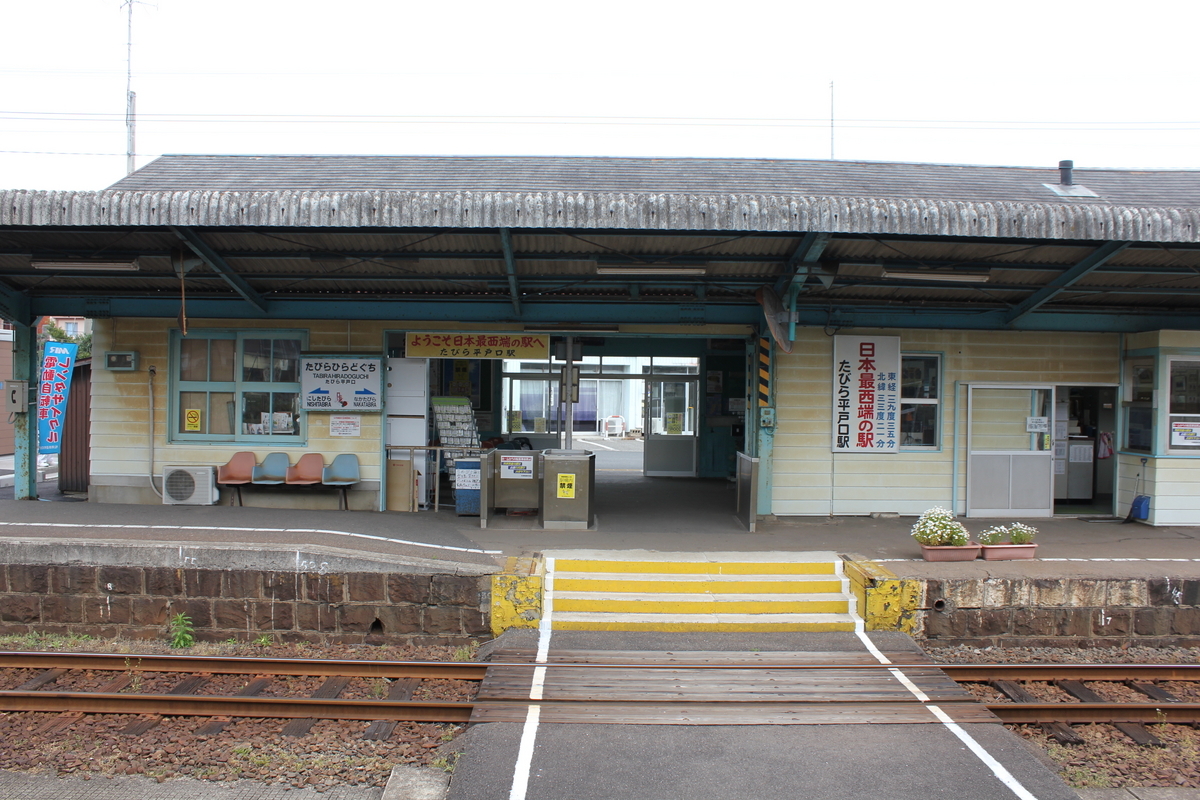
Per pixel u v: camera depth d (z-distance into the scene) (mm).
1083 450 11328
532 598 6801
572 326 9695
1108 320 9938
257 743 4906
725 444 14352
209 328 9867
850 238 7672
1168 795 4480
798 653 6258
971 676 6059
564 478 9102
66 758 4691
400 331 9836
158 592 6984
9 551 7055
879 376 10000
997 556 7688
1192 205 9242
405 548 7543
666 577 7395
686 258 8273
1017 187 10359
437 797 4215
